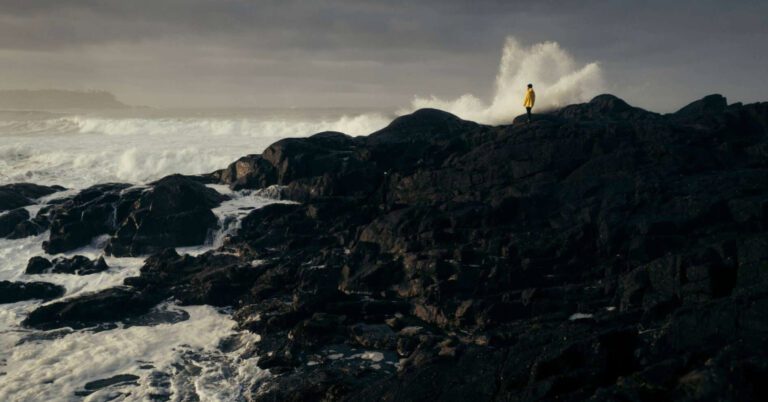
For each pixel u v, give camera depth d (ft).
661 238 68.23
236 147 165.58
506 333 60.75
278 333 68.23
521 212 80.38
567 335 46.47
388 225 84.07
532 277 70.18
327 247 87.81
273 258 86.43
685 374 37.50
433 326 66.64
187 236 98.17
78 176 141.69
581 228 72.64
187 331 70.90
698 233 68.54
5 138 200.85
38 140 189.98
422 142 115.03
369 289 75.72
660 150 83.92
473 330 64.49
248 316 72.74
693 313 43.32
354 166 109.40
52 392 56.80
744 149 84.79
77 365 62.39
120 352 65.36
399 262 76.43
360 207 96.43
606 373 40.52
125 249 97.71
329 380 54.75
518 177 89.30
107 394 56.39
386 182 100.83
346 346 63.77
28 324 73.46
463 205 85.30
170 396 56.03
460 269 71.67
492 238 76.28
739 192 71.20
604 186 80.23
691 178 77.56
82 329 71.97
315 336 65.16
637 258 68.49
